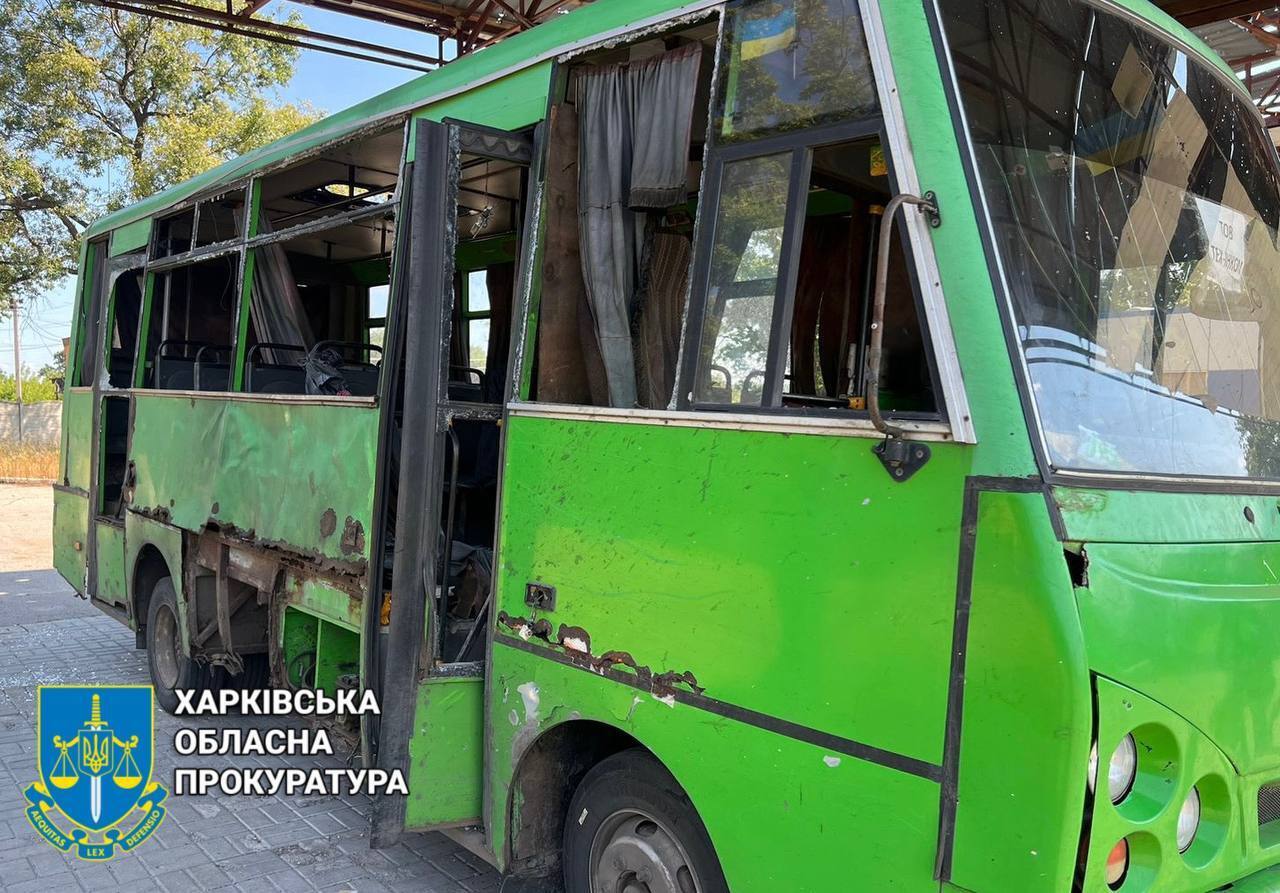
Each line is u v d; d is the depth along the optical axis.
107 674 7.44
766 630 2.54
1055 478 2.11
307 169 5.36
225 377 6.64
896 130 2.40
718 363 2.79
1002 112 2.53
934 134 2.35
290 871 4.29
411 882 4.19
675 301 3.51
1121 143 2.86
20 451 25.27
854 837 2.30
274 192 5.88
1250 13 5.48
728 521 2.67
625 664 2.95
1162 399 2.63
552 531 3.27
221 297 7.05
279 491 4.64
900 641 2.24
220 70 25.05
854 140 2.54
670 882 2.90
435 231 3.49
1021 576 2.04
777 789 2.48
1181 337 2.86
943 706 2.15
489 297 6.22
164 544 6.07
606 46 3.30
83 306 8.18
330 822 4.84
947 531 2.18
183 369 6.70
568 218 3.52
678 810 2.88
